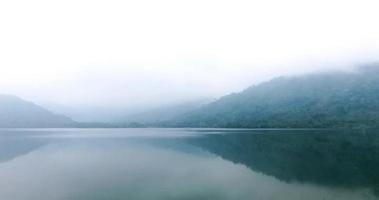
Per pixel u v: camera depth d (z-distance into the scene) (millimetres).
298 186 37031
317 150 70375
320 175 43031
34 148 79312
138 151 71688
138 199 32094
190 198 32375
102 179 41344
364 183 38031
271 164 52562
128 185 37812
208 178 41750
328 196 32938
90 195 33750
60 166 51562
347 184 37719
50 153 68250
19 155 65500
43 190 36031
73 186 37688
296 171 46156
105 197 33000
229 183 38688
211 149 76125
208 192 34625
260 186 37250
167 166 50812
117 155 64250
